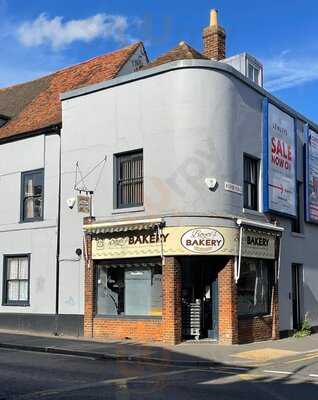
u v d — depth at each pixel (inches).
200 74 673.6
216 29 889.5
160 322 658.8
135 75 708.7
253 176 750.5
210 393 373.4
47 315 765.9
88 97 759.1
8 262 835.4
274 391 385.1
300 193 883.4
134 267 694.5
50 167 792.3
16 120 910.4
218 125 676.1
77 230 748.6
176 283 649.0
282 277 792.9
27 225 808.3
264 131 760.3
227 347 627.8
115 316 698.2
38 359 544.7
